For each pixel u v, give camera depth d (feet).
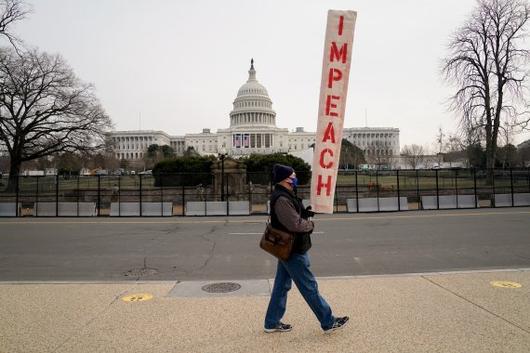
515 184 105.91
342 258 34.71
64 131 143.54
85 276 29.32
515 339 15.51
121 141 525.34
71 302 21.13
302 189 100.48
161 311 19.49
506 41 133.80
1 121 132.05
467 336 15.84
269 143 454.40
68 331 16.97
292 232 15.72
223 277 28.32
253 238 46.55
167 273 29.94
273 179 16.63
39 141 143.84
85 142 146.82
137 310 19.69
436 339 15.60
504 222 57.06
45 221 66.85
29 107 137.49
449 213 71.77
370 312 18.83
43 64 156.15
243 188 97.66
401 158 426.51
